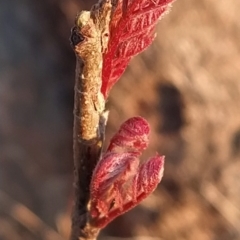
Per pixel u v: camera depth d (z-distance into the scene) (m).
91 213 0.11
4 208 0.40
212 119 0.37
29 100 0.46
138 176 0.11
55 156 0.44
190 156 0.36
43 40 0.48
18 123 0.45
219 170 0.36
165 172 0.36
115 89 0.39
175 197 0.36
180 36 0.39
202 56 0.39
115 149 0.11
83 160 0.11
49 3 0.47
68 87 0.47
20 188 0.41
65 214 0.40
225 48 0.39
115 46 0.10
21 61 0.48
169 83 0.38
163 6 0.10
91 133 0.11
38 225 0.40
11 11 0.50
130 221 0.37
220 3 0.40
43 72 0.47
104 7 0.10
